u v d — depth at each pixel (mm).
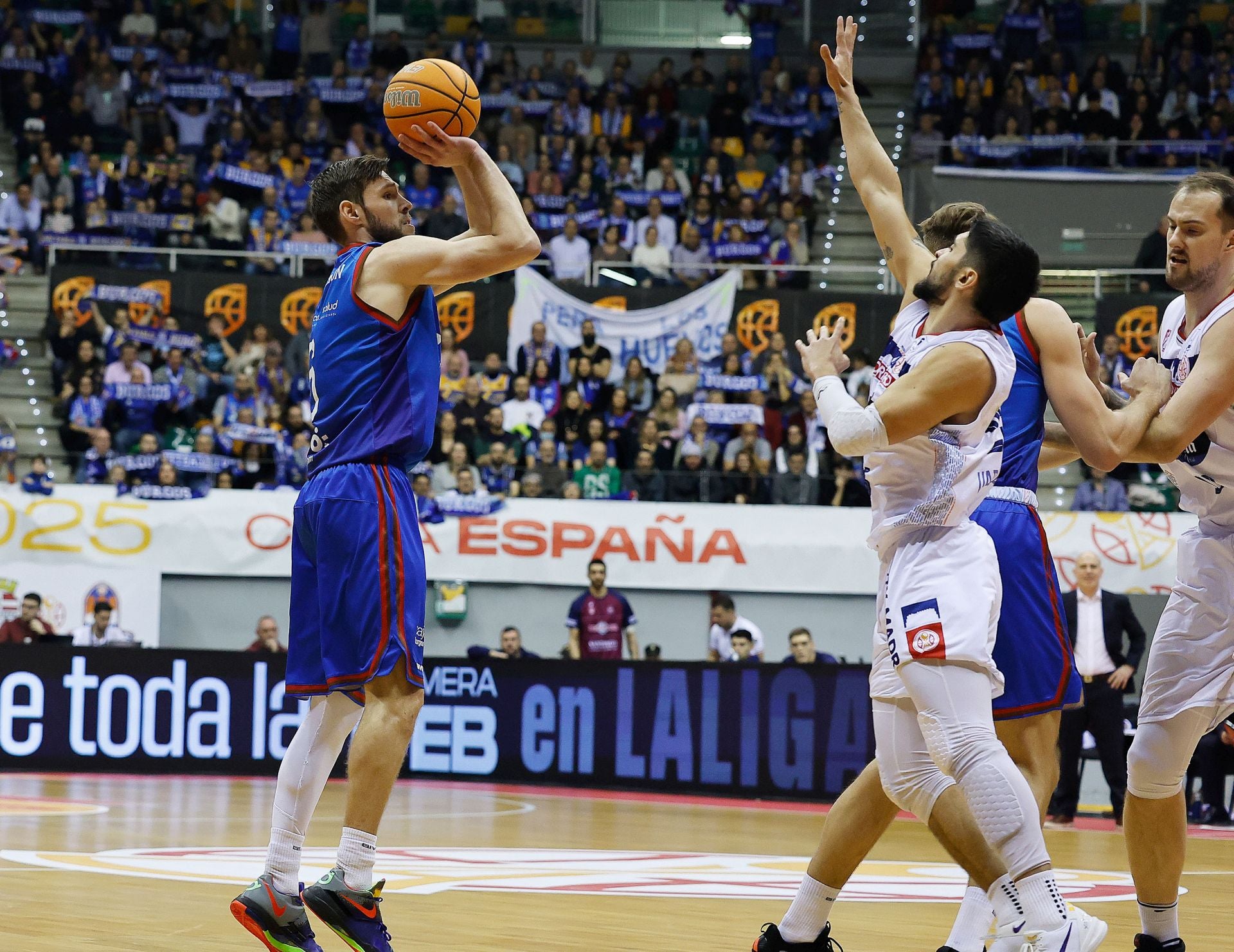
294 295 24219
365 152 28891
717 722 17203
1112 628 14633
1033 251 4969
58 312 24000
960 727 4762
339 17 32625
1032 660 5281
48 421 24062
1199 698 5738
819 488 21922
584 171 28531
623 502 21875
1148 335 23156
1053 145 28078
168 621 21953
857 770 16484
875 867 9781
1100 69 30094
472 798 15938
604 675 17812
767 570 21609
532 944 5691
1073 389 5328
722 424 23031
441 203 28328
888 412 4777
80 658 18312
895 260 6215
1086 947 4609
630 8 33156
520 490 22141
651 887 7945
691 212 27781
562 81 31000
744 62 32375
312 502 5344
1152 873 5836
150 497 21859
